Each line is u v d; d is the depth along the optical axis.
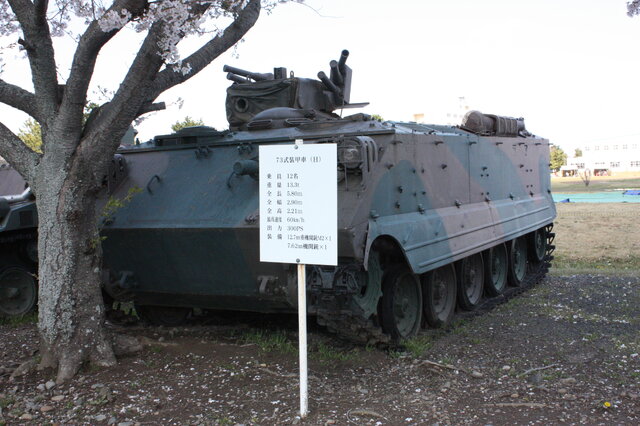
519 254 12.96
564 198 40.72
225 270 7.48
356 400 6.04
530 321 9.43
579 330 8.75
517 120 12.93
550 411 5.70
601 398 6.00
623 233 22.08
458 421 5.50
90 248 6.84
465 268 10.50
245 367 7.00
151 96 6.76
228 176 7.79
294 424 5.45
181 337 8.40
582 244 20.00
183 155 8.46
